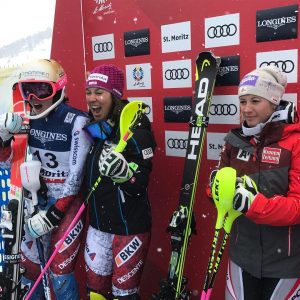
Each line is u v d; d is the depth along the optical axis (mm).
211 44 2359
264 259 1763
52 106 2328
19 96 2518
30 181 2342
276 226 1730
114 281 2281
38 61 2314
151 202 2822
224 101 2355
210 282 1787
